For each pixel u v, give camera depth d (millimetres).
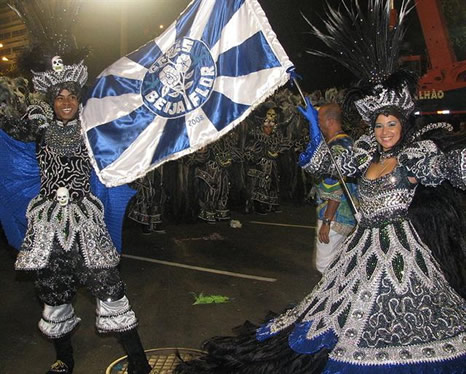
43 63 3473
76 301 5262
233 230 8602
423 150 2877
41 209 3477
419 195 3105
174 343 4355
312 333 2924
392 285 2822
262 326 3262
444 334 2742
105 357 4148
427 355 2682
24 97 6492
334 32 3146
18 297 5500
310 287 5750
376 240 2934
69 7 3492
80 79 3535
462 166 2730
